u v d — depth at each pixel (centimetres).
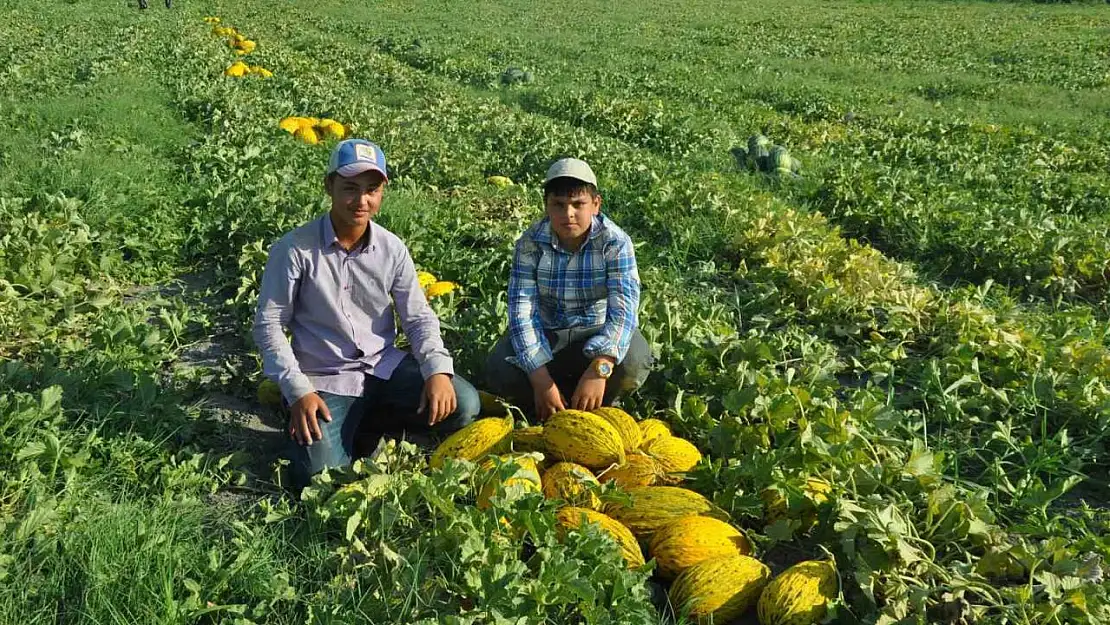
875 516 336
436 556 327
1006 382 543
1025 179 1138
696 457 409
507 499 336
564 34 3028
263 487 399
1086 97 1948
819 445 381
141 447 397
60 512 349
